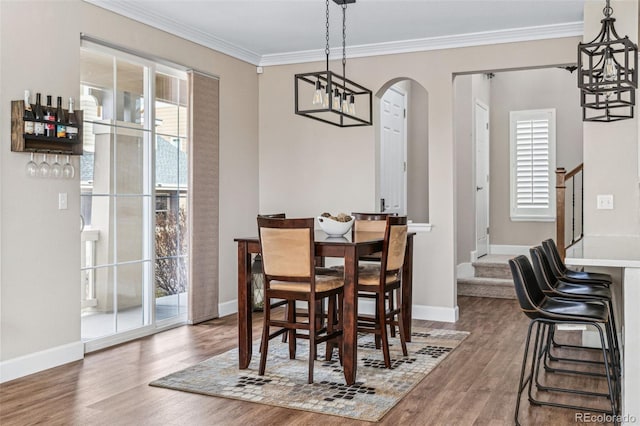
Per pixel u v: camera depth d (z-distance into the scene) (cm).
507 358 427
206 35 542
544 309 312
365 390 355
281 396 344
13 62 371
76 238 418
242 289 399
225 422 305
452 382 371
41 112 377
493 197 848
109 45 450
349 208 602
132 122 481
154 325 505
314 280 367
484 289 689
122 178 472
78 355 420
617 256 338
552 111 816
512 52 536
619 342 447
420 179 783
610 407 324
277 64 630
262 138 640
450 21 507
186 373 388
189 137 538
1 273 366
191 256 538
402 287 473
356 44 581
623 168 446
